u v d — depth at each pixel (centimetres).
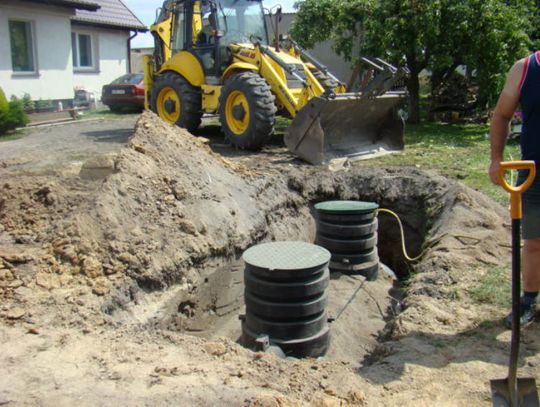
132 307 448
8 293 420
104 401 294
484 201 705
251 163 888
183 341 383
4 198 562
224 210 614
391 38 1340
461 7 1312
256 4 1143
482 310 444
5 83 1488
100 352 352
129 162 591
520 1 1441
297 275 433
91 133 1239
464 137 1254
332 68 1961
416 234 768
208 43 1094
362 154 968
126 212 530
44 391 303
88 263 460
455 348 384
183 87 1108
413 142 1167
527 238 388
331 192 798
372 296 615
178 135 731
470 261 541
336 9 1482
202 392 303
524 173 375
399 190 791
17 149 1005
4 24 1462
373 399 321
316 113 869
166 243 516
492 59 1345
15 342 358
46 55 1608
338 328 522
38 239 500
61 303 413
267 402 293
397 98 980
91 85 2005
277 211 719
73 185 596
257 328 450
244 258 458
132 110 1841
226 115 1020
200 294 527
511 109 362
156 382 315
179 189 593
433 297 471
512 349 293
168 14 1216
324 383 334
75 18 1841
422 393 330
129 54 2198
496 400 297
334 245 656
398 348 387
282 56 1040
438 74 1561
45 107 1567
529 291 404
